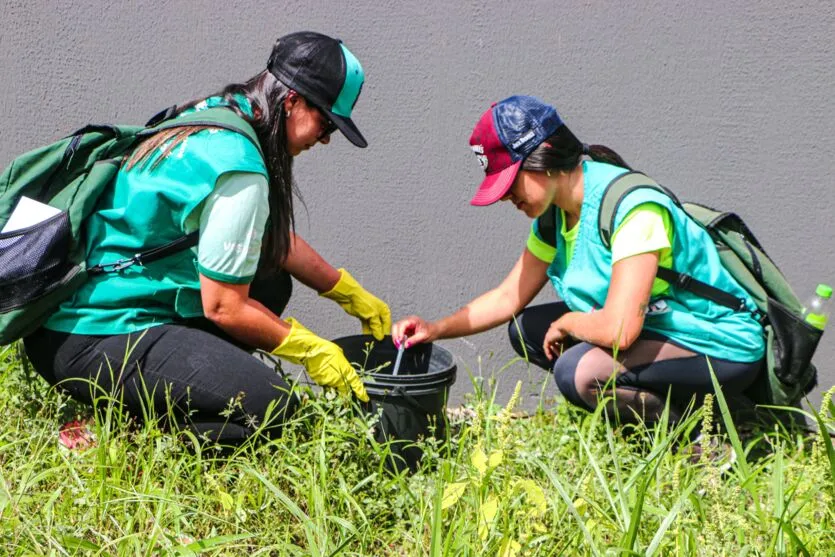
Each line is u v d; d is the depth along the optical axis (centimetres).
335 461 320
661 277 350
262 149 330
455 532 276
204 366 330
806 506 302
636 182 343
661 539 271
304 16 411
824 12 404
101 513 289
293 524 306
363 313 409
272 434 340
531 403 447
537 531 278
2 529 277
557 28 411
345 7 410
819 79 411
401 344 383
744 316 362
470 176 425
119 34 412
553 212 372
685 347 357
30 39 411
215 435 338
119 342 331
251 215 316
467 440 350
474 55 414
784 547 263
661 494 308
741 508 285
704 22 407
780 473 283
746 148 420
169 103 419
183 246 326
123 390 326
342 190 428
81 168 333
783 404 368
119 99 419
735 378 361
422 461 356
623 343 339
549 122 338
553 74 415
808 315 351
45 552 271
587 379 360
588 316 353
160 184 318
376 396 349
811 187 422
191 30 412
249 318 329
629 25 409
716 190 425
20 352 369
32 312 321
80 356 331
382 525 311
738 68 412
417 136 422
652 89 416
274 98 327
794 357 352
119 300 330
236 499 306
